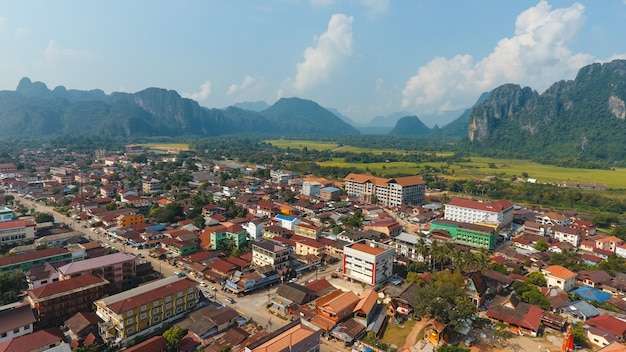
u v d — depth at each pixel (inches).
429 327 4288.9
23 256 5462.6
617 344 3572.8
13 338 3644.2
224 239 6894.7
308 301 4825.3
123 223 7869.1
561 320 4372.5
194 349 3831.2
